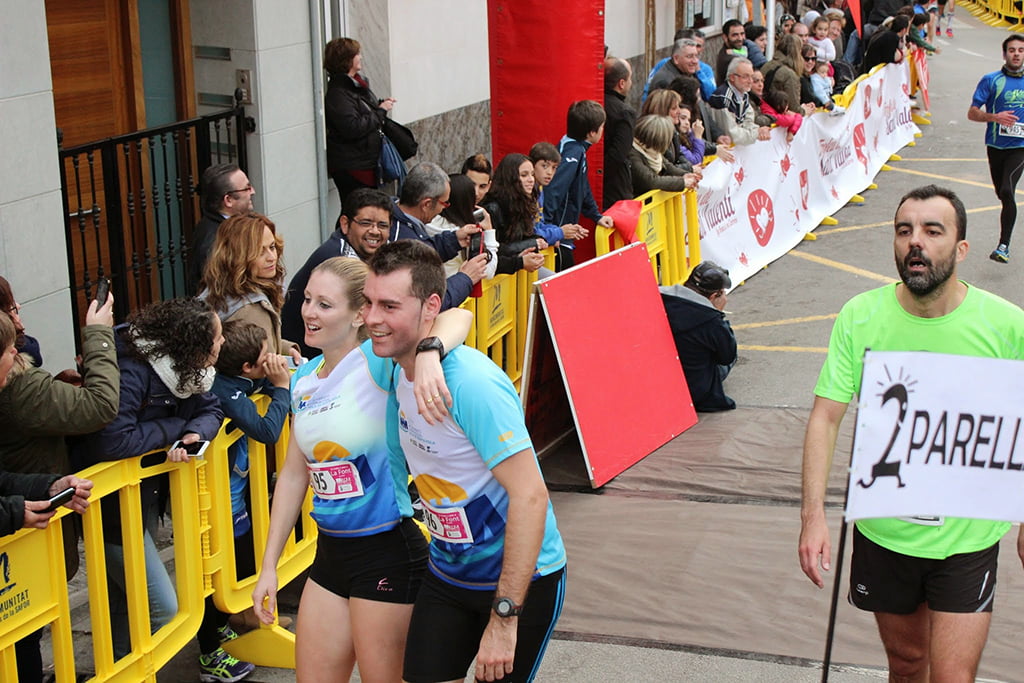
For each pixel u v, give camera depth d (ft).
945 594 11.28
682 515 18.79
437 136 35.35
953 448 10.51
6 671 11.12
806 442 11.75
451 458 10.23
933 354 10.32
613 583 16.65
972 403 10.41
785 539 17.97
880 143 48.21
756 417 22.88
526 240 21.20
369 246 17.19
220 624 14.43
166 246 24.90
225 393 13.55
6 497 10.86
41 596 11.48
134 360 12.58
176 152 23.36
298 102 26.48
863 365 10.36
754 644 15.11
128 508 12.46
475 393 9.93
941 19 100.12
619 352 21.06
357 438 11.27
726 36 40.55
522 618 10.50
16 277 17.88
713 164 31.07
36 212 18.16
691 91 30.63
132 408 12.40
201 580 13.56
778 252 35.55
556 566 10.66
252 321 14.88
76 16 22.59
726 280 22.99
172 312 12.57
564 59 26.32
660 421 21.61
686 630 15.46
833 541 17.99
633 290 21.79
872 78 46.24
